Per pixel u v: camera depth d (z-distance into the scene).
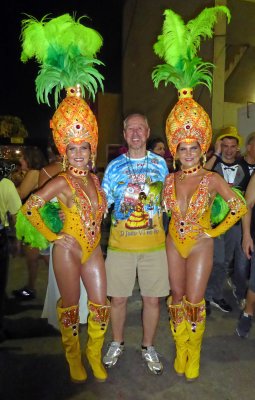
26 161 4.46
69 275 2.73
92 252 2.81
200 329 2.83
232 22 9.23
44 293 4.73
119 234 3.01
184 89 2.79
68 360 2.89
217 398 2.74
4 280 3.36
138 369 3.12
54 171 3.30
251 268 3.43
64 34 2.63
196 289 2.79
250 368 3.12
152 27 11.21
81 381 2.92
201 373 3.05
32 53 2.71
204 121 2.72
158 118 11.10
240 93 9.71
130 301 4.57
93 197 2.79
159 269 3.01
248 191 3.49
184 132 2.70
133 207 2.97
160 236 3.04
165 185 2.91
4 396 2.76
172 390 2.85
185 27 2.85
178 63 2.82
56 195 2.70
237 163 4.27
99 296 2.82
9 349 3.41
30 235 3.02
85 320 3.73
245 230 3.50
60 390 2.84
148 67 11.54
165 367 3.15
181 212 2.82
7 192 3.73
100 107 14.95
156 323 3.11
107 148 9.79
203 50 8.75
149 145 5.66
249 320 3.54
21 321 3.96
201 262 2.79
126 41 12.89
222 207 2.94
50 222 2.88
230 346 3.46
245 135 7.50
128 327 3.86
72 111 2.62
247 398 2.74
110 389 2.86
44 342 3.54
